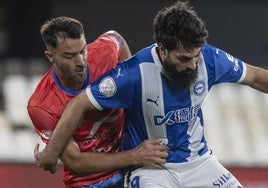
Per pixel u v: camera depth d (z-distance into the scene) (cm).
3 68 4212
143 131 1866
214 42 4388
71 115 1809
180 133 1859
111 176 2027
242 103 4038
